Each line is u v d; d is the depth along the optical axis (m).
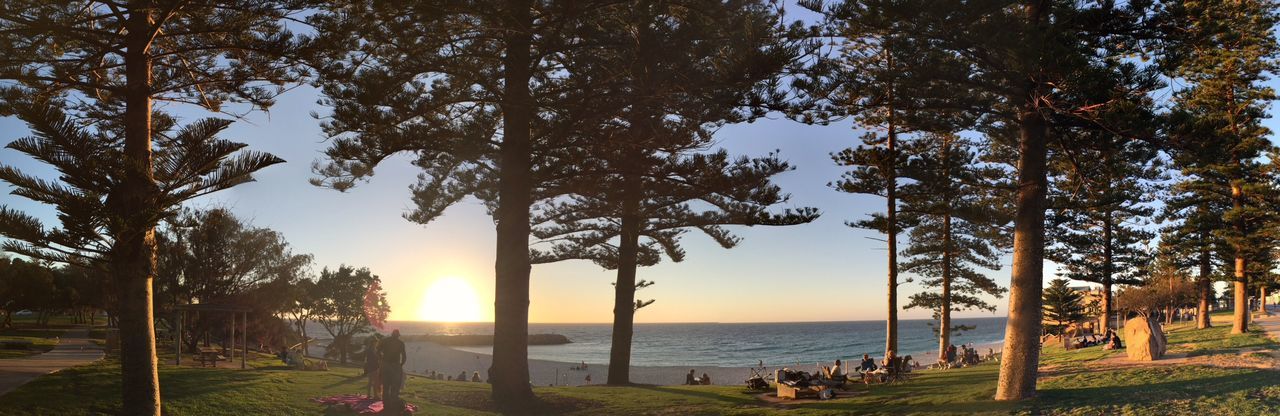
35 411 11.97
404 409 14.25
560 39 16.14
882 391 17.44
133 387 10.43
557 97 17.03
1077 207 26.31
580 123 17.05
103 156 9.66
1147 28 13.80
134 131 10.79
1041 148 13.77
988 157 27.61
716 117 15.95
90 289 43.25
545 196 20.83
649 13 14.64
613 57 16.56
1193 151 13.01
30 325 55.44
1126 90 12.40
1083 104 12.80
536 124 18.66
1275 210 27.17
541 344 140.25
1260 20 23.47
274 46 11.65
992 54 13.76
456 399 16.09
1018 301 13.47
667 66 15.05
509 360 16.17
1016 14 15.23
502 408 15.57
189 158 10.10
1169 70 12.85
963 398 14.01
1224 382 12.59
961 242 31.67
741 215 21.27
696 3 14.69
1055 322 61.03
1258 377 12.86
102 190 9.88
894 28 14.35
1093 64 12.61
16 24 10.32
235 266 37.62
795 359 80.50
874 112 25.25
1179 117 12.56
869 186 25.70
